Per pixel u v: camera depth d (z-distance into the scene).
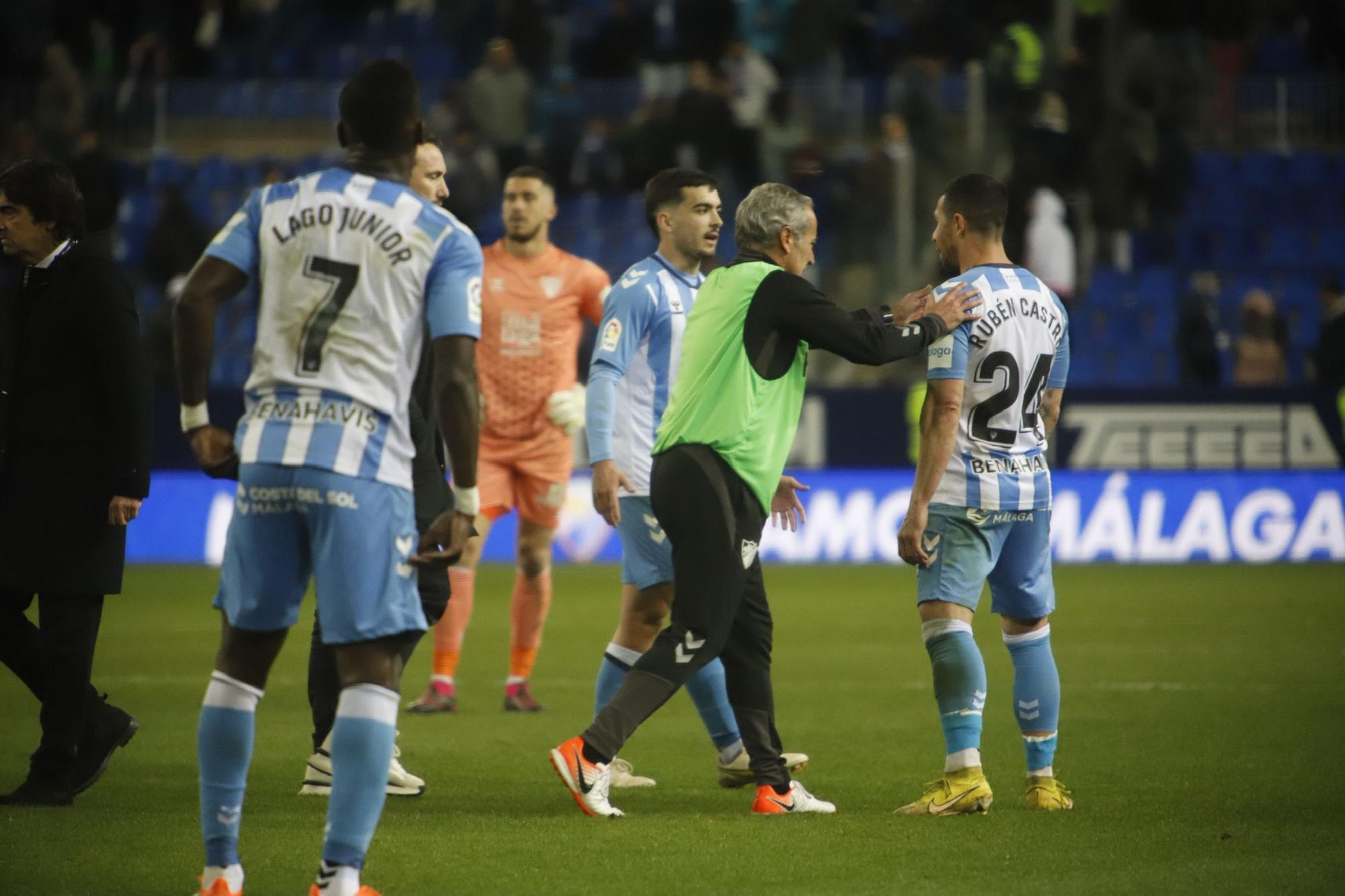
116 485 18.81
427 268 13.85
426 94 79.69
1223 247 74.38
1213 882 15.50
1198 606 44.56
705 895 15.02
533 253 29.41
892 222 64.25
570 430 28.84
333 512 13.55
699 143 67.88
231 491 58.59
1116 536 57.56
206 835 14.05
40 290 18.84
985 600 49.34
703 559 18.36
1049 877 15.70
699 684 21.05
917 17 74.19
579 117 71.31
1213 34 77.88
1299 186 75.62
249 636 14.03
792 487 20.44
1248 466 57.66
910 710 28.48
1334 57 78.12
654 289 21.69
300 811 19.33
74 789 19.62
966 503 18.78
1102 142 68.94
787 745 24.83
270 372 13.82
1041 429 19.47
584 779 18.58
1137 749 23.97
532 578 28.80
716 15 74.06
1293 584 50.28
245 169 76.50
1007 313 18.88
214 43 83.94
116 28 82.44
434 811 19.39
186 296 13.79
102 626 41.03
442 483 20.05
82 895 15.01
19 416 18.83
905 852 16.89
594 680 32.84
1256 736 25.11
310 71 83.56
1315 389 57.56
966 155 68.94
